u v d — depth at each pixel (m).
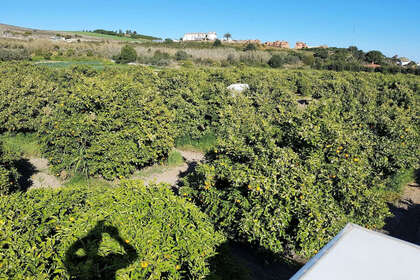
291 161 4.57
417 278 1.94
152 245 3.02
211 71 21.44
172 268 2.86
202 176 4.95
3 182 5.38
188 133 9.93
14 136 9.45
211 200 4.70
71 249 2.87
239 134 5.77
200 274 2.92
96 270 2.61
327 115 5.93
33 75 15.12
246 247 4.98
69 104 6.77
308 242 3.82
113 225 3.21
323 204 4.14
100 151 6.76
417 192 7.82
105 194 3.91
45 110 9.47
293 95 14.13
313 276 1.94
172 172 8.21
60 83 15.08
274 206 4.01
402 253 2.20
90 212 3.43
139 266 2.67
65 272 2.64
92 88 7.14
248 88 14.75
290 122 5.59
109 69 19.61
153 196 3.91
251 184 4.13
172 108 10.04
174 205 3.81
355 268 2.02
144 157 7.37
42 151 7.00
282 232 4.02
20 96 9.36
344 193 4.46
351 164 4.79
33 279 2.56
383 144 6.84
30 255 2.75
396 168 7.02
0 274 2.53
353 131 6.31
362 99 14.40
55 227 3.34
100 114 6.89
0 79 11.66
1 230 2.97
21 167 7.76
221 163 4.73
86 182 7.06
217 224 4.70
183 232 3.31
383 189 7.39
